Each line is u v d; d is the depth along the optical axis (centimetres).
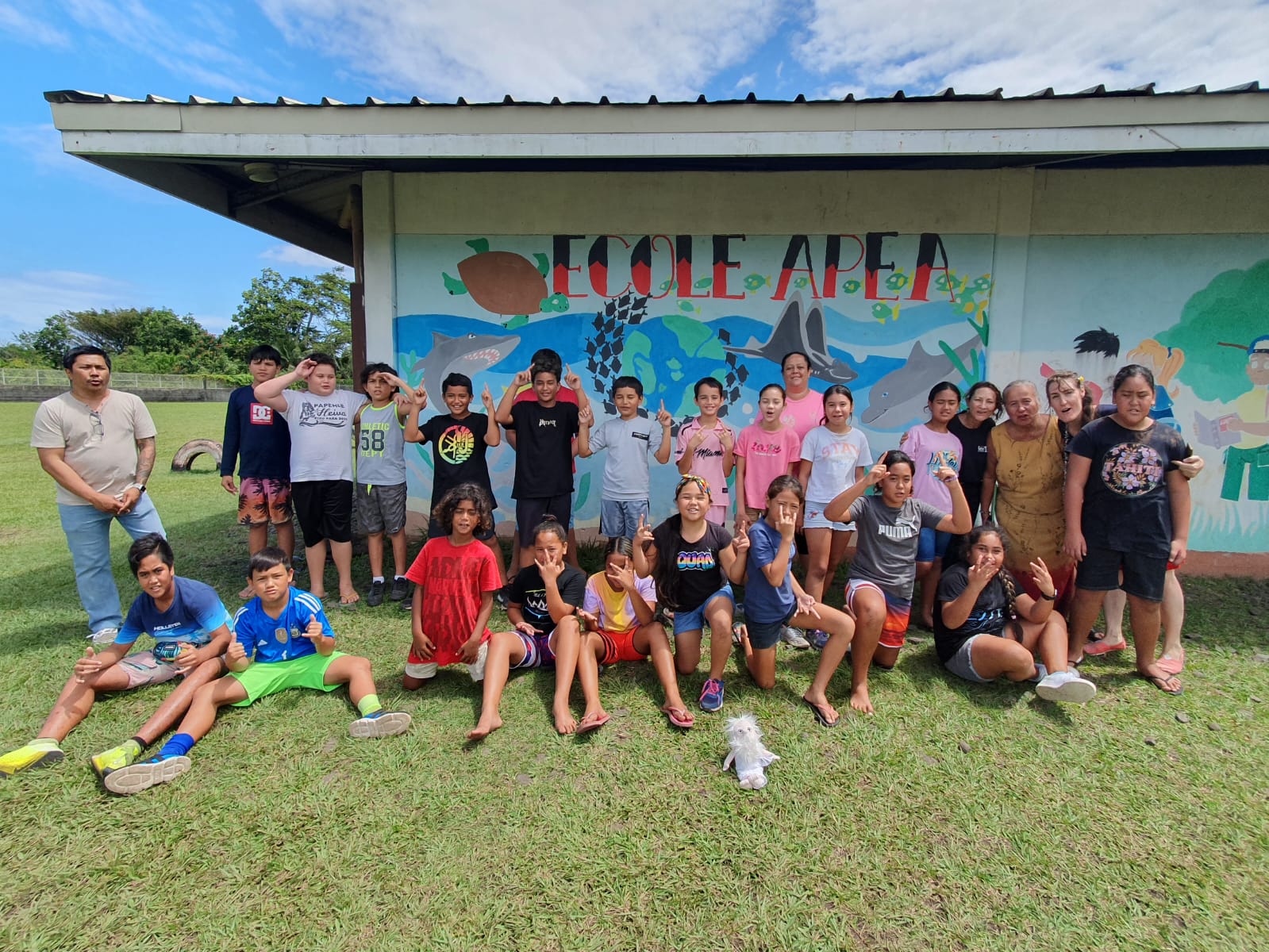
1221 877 205
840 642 289
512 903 190
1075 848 216
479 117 399
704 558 310
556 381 401
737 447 411
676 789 240
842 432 377
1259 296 488
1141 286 495
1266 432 497
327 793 236
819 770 253
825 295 515
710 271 519
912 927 185
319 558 419
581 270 525
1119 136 370
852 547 543
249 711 285
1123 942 182
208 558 525
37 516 674
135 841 213
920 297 509
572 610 303
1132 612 322
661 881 199
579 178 516
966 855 212
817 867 205
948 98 373
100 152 406
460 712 289
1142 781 250
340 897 192
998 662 303
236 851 209
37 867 202
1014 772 254
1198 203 483
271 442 430
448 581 301
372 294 528
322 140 404
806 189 506
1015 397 340
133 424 363
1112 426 317
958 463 376
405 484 432
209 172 534
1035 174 490
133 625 294
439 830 219
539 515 411
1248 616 414
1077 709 299
